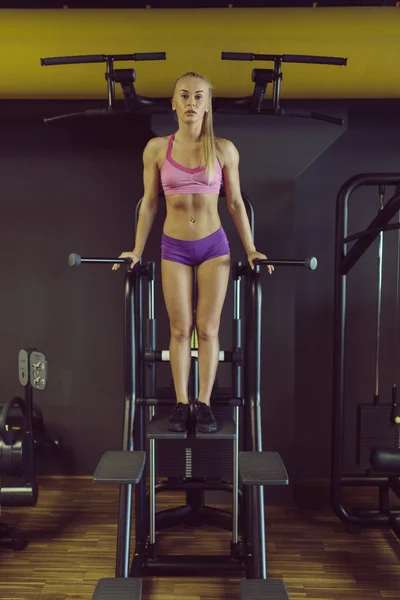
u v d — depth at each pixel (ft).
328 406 12.44
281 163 10.86
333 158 12.02
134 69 7.55
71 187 12.24
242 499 9.54
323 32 7.75
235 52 7.27
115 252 12.33
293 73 8.47
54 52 7.97
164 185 7.20
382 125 11.90
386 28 7.73
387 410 10.04
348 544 9.86
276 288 11.22
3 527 9.78
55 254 12.36
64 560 9.30
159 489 9.17
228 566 8.50
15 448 9.30
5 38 7.84
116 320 12.42
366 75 8.45
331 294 12.26
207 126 7.03
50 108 10.87
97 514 10.90
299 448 12.51
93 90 9.00
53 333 12.50
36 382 9.48
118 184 12.19
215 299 7.40
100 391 12.50
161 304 12.07
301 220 12.16
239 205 7.55
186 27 7.77
